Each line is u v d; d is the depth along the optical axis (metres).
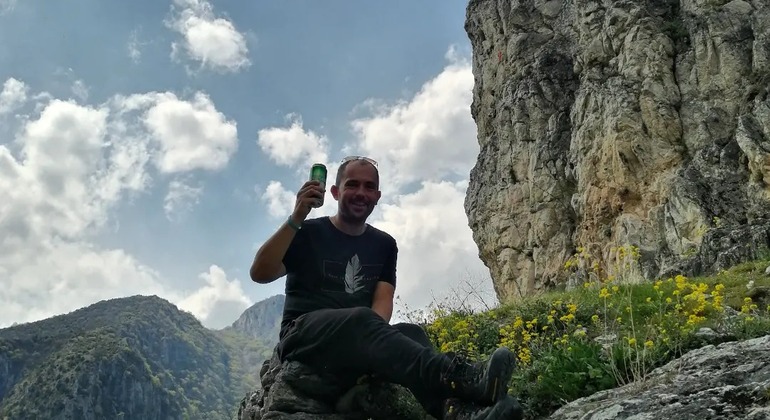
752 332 5.44
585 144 26.33
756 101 21.55
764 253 14.81
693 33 24.56
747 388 3.57
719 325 5.87
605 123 25.56
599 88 26.52
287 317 4.92
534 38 33.09
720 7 24.55
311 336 4.57
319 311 4.61
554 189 28.56
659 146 23.92
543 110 30.25
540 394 5.14
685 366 4.55
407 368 4.14
